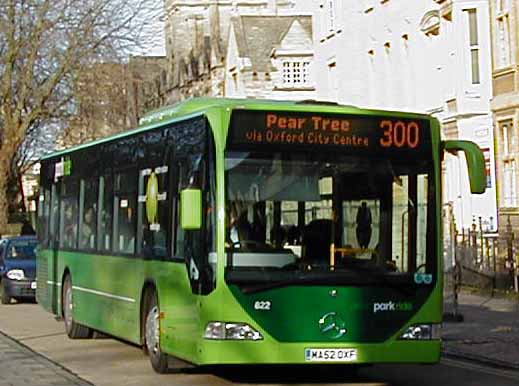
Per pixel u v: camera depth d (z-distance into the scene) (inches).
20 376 628.4
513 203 1278.3
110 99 1936.5
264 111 542.0
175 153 592.1
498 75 1304.1
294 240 536.7
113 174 730.2
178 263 574.6
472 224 1300.4
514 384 611.5
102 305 751.1
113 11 1894.7
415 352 546.6
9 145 1940.2
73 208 851.4
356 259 542.3
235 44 2650.1
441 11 1480.1
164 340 598.9
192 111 586.9
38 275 984.3
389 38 1706.4
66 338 860.0
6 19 1870.1
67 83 1903.3
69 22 1879.9
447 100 1459.2
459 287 1216.2
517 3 1252.5
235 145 536.7
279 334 528.7
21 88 1897.1
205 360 527.2
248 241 531.2
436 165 560.4
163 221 609.0
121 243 704.4
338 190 545.6
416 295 548.7
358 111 553.3
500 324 925.8
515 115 1263.5
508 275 1163.3
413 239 553.3
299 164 543.2
